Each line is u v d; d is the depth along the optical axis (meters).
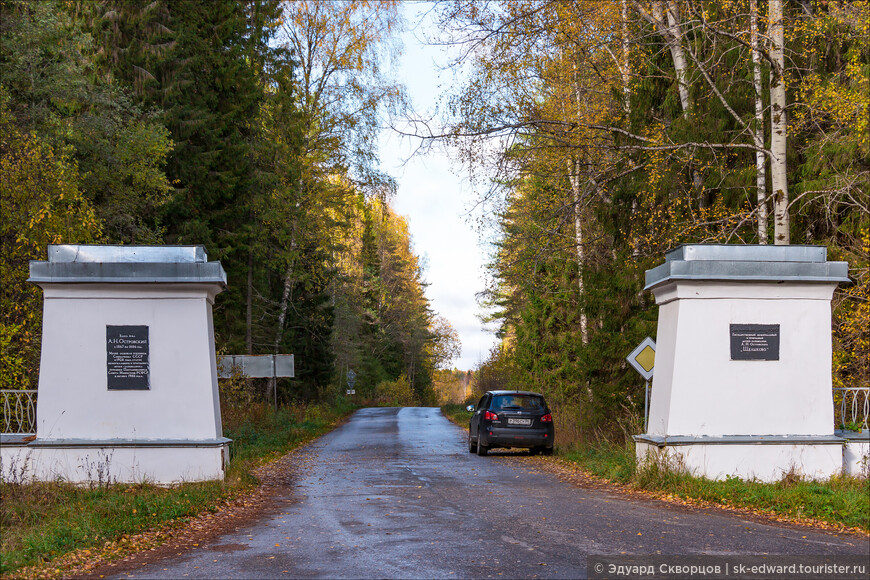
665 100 18.06
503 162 17.02
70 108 22.59
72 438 12.12
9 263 15.66
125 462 12.13
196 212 28.00
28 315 14.91
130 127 23.48
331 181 34.28
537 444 19.62
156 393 12.29
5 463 11.80
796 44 16.66
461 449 22.77
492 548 7.76
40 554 7.58
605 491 12.45
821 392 12.32
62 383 12.18
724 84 17.20
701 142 16.61
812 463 12.09
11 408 13.04
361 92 32.12
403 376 87.06
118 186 23.20
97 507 9.70
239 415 25.72
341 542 8.24
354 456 20.03
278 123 31.34
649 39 18.28
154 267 12.21
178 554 7.80
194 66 27.19
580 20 16.50
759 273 12.18
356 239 61.19
